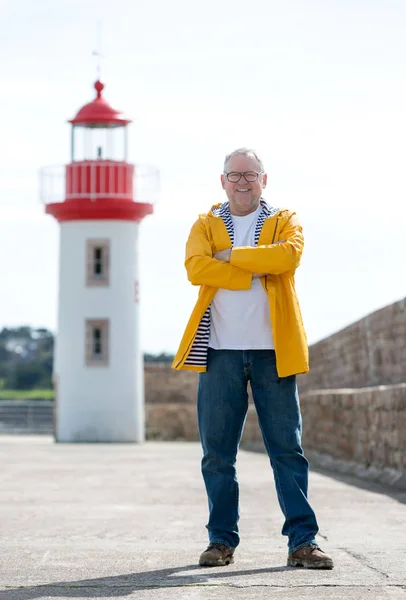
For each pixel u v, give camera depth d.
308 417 23.00
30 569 7.35
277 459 7.44
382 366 21.03
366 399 16.67
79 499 12.84
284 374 7.35
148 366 40.81
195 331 7.49
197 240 7.58
